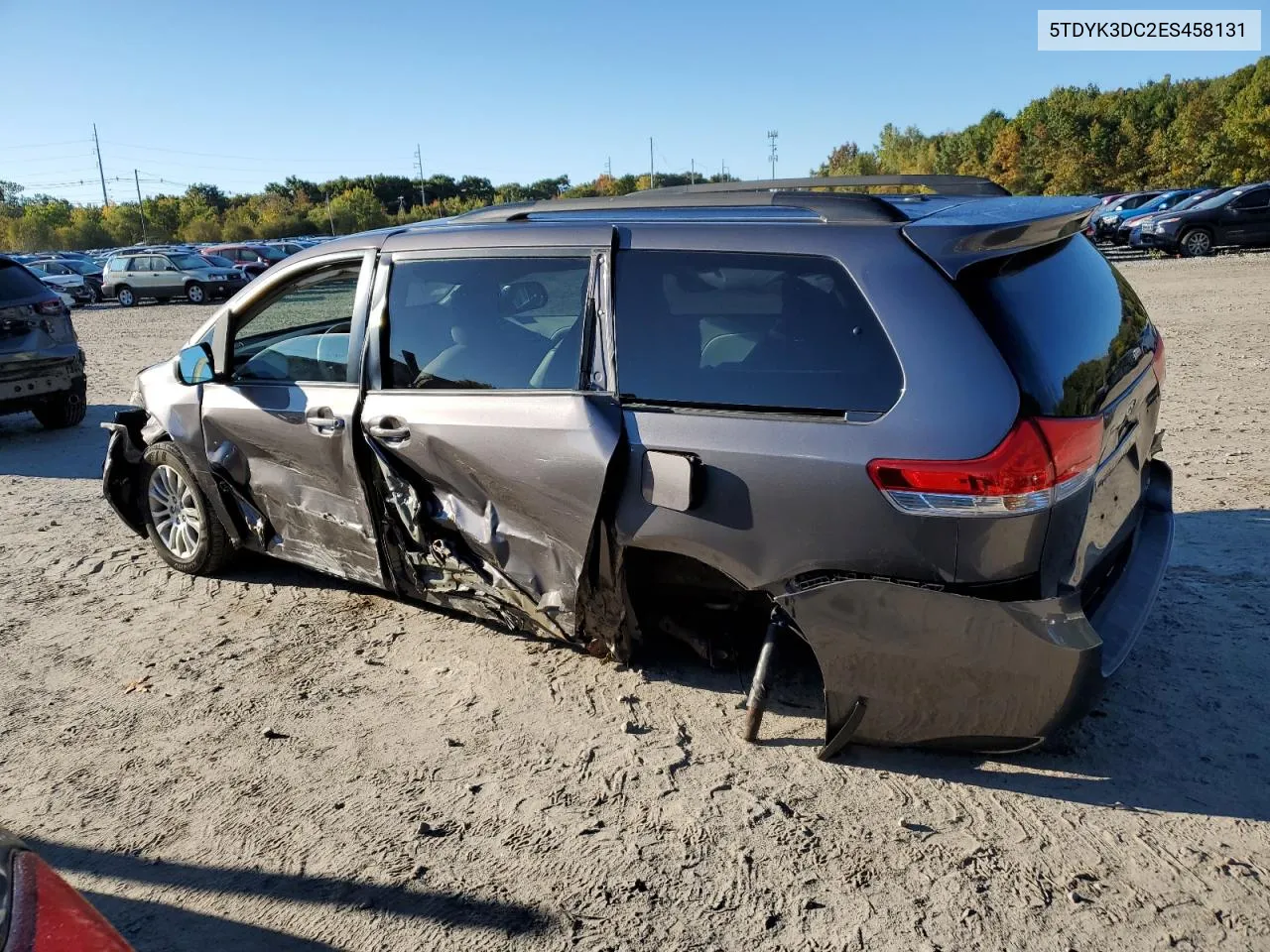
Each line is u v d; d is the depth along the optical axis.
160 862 3.05
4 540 6.28
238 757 3.61
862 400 3.06
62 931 1.60
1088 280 3.50
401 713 3.85
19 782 3.52
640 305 3.51
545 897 2.81
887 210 3.24
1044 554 2.91
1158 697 3.65
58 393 9.88
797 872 2.86
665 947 2.61
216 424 4.82
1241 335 11.81
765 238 3.30
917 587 3.00
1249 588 4.48
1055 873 2.80
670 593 3.76
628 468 3.45
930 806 3.12
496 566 3.90
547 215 4.11
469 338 3.92
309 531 4.66
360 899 2.84
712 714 3.72
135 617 4.92
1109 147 70.06
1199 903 2.66
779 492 3.15
